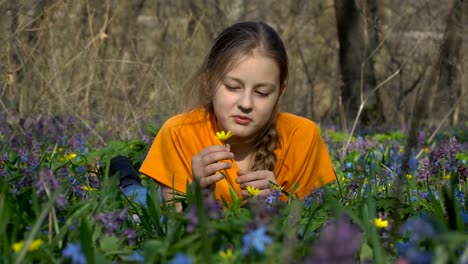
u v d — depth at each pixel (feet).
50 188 8.91
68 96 26.16
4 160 15.57
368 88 44.19
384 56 46.26
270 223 8.70
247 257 7.12
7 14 26.37
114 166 16.31
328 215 10.36
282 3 51.21
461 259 6.27
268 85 12.73
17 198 9.50
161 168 14.08
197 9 39.99
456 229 8.32
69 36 28.55
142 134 25.12
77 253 7.20
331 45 53.67
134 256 8.11
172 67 28.55
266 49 12.67
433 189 13.89
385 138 30.76
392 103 44.86
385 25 45.47
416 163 15.94
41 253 7.66
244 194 12.46
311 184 14.32
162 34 35.50
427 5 43.37
